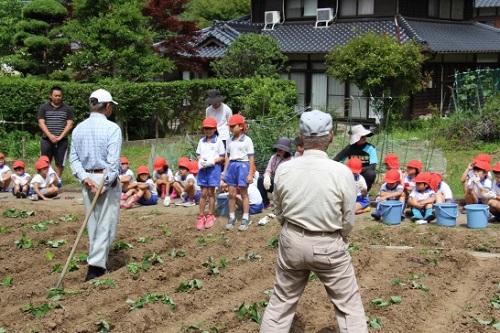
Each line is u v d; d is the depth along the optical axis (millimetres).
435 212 10609
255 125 14391
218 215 11594
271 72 24406
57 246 9609
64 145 13703
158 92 21266
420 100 24938
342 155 11797
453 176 14867
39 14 22219
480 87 21344
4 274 8484
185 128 22688
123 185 12461
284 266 5473
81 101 20062
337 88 25531
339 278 5383
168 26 23844
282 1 28266
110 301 7277
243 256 9047
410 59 21375
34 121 20609
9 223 11203
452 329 6414
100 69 21781
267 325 5531
